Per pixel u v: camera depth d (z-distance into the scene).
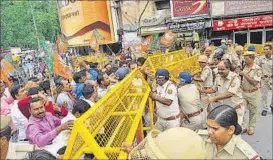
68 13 28.50
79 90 5.49
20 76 14.01
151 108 4.84
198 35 20.92
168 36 14.89
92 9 25.94
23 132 4.26
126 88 4.04
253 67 5.79
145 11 23.33
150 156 1.55
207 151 2.15
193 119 4.89
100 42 25.62
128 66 8.85
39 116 3.45
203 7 20.91
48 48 6.17
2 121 1.85
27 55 23.22
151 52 15.10
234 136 2.12
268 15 19.47
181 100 4.89
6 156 2.05
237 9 20.19
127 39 24.33
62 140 3.22
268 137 4.68
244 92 5.76
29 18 43.34
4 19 41.69
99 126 2.29
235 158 2.05
